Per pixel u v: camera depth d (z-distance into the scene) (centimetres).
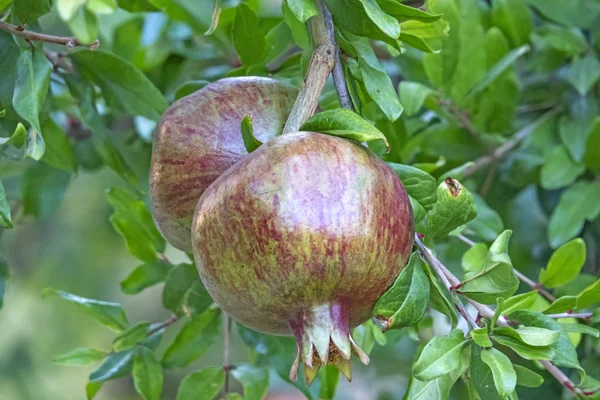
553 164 110
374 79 87
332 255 79
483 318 85
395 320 81
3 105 93
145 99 100
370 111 98
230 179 80
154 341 100
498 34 110
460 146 110
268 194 79
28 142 87
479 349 84
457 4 108
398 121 105
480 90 109
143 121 116
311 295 79
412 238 81
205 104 87
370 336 97
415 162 110
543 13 113
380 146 94
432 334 118
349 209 79
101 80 100
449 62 108
